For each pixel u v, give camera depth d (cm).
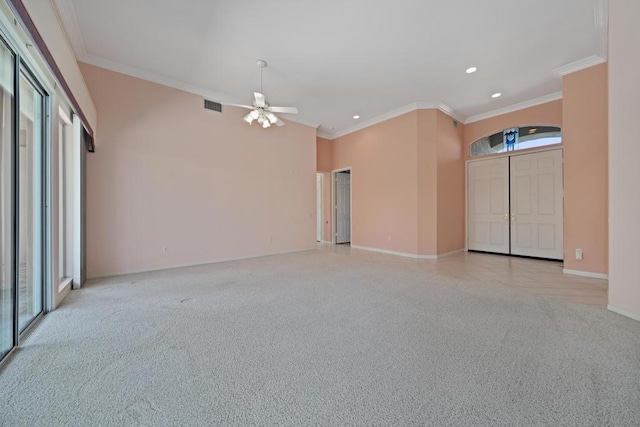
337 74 443
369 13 305
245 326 238
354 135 730
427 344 205
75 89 294
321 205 854
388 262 530
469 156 651
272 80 465
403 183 611
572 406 140
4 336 191
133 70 426
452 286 362
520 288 353
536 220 558
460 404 142
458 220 640
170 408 139
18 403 142
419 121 580
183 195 483
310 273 437
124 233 426
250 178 573
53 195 272
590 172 403
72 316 258
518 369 172
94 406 140
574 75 413
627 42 249
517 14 307
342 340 212
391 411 137
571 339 211
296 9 299
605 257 393
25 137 246
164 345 204
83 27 330
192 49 376
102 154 407
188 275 421
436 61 405
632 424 128
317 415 135
